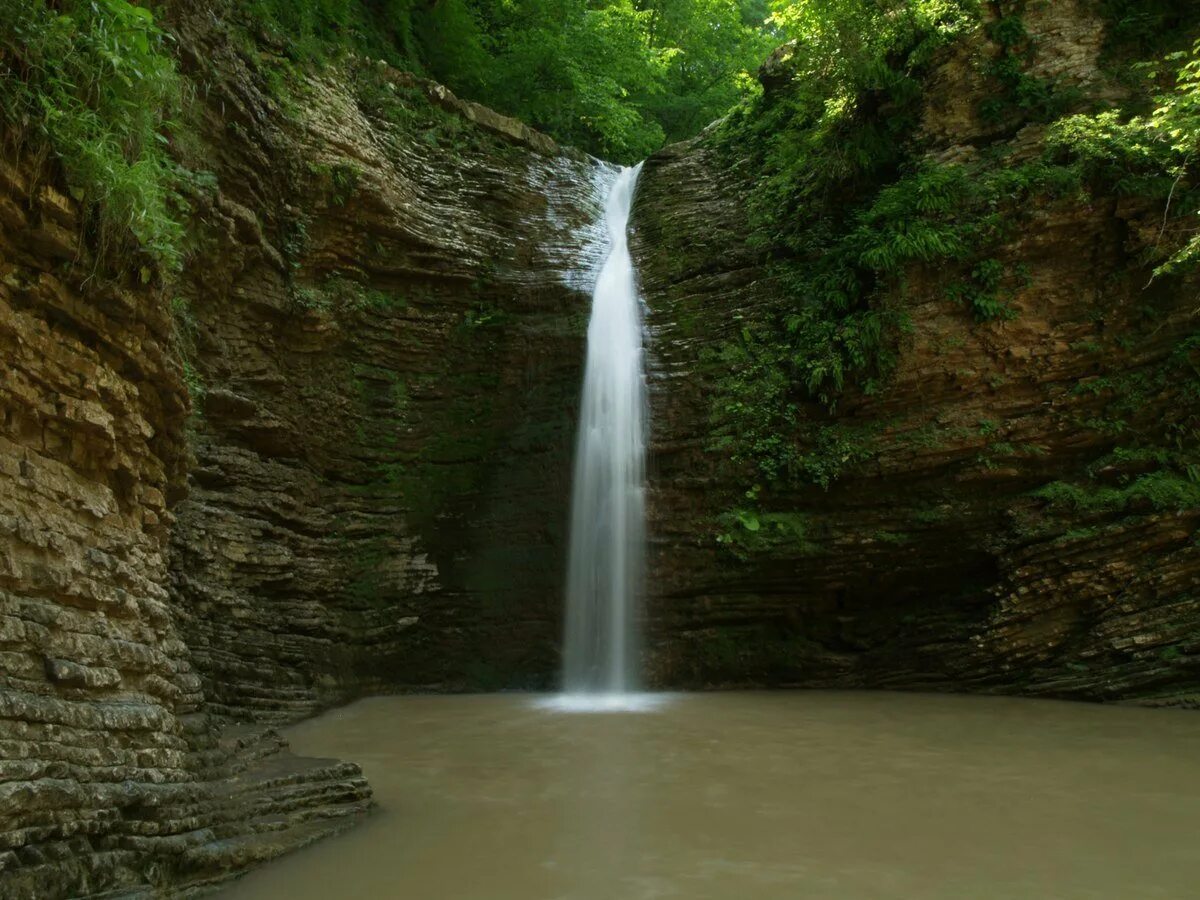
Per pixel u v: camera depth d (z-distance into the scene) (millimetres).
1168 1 13984
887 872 5230
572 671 14539
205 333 11766
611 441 15727
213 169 11492
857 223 15367
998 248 13438
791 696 12875
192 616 10727
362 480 14945
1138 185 12719
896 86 15242
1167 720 10172
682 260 17453
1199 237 11727
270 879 5043
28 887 3617
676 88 27125
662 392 15703
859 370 14062
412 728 10391
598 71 23078
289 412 13617
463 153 18000
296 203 13930
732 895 4883
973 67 14680
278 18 15023
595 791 7184
